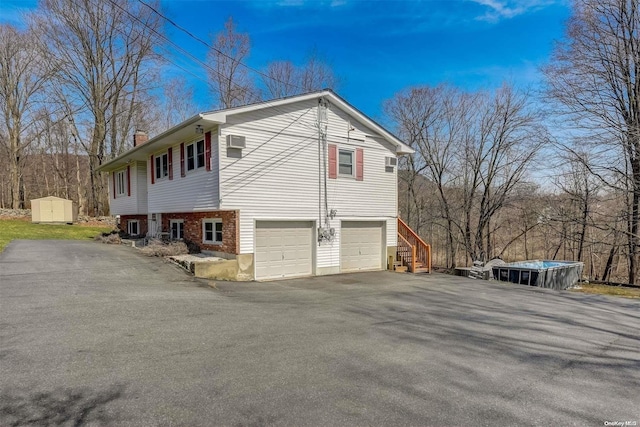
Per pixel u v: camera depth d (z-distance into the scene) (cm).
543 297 998
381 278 1259
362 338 528
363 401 329
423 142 2512
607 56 1584
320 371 395
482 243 2330
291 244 1233
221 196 1073
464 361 448
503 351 497
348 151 1382
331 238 1322
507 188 2134
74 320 539
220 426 278
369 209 1433
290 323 596
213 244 1194
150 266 1044
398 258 1533
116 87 2912
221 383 354
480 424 296
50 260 1062
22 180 3600
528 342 546
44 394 318
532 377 406
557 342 553
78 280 814
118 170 1978
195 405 309
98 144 2897
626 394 368
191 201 1245
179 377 364
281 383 360
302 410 307
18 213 2745
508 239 2542
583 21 1591
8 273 866
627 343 562
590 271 2141
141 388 337
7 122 3086
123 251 1325
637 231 1692
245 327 556
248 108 1109
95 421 278
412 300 864
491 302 885
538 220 2162
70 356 405
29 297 657
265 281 1117
